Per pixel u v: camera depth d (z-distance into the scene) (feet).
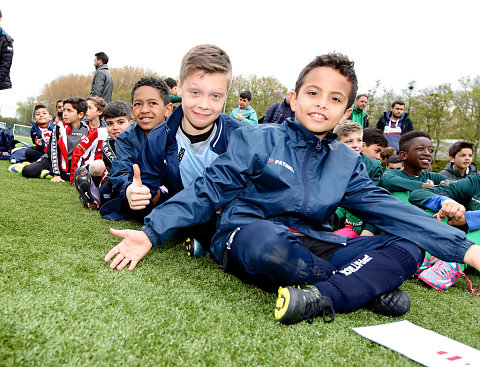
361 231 7.73
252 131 4.35
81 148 12.20
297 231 4.32
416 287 5.29
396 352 2.83
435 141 54.70
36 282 3.30
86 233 5.58
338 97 4.25
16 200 7.88
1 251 4.08
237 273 4.02
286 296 3.07
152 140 5.59
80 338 2.47
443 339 3.13
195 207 4.07
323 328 3.17
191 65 4.89
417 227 3.97
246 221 4.06
